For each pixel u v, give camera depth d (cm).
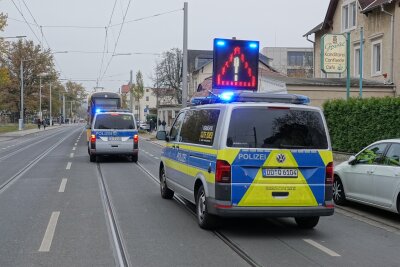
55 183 1336
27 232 764
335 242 733
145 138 4456
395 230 829
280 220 895
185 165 911
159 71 7288
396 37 2514
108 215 902
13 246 682
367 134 1792
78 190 1211
